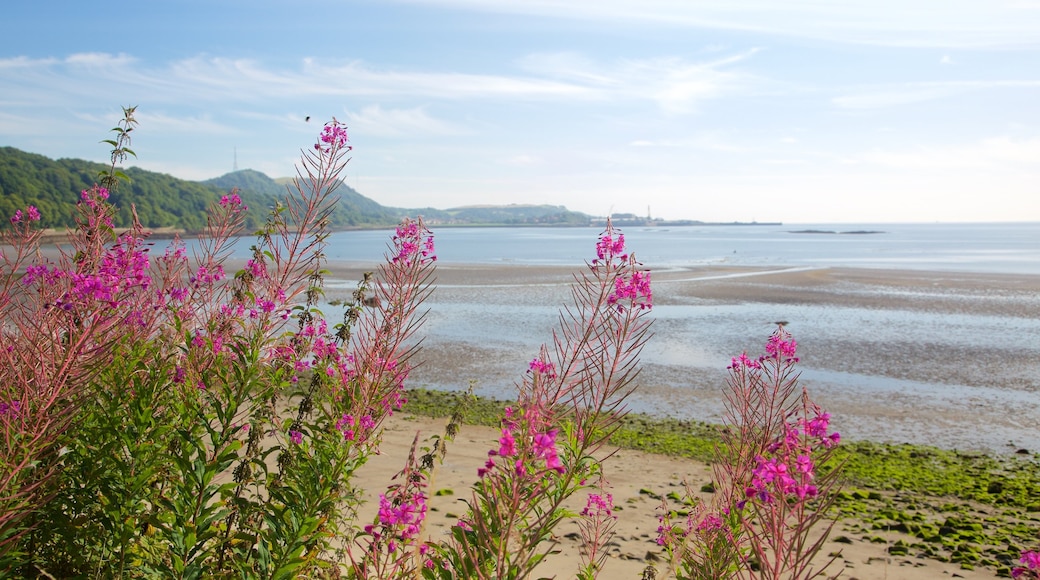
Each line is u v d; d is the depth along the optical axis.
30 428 3.69
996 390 19.78
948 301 38.22
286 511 4.33
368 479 10.41
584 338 4.06
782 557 3.19
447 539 8.02
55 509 4.09
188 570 4.06
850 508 10.95
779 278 51.72
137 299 4.82
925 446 15.03
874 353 24.55
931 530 9.91
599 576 7.40
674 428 16.02
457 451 13.05
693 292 42.81
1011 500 11.66
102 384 4.50
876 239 168.75
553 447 3.11
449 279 51.91
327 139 5.01
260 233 4.96
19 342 4.14
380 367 4.82
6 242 4.84
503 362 23.34
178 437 4.33
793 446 3.32
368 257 82.88
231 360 4.72
